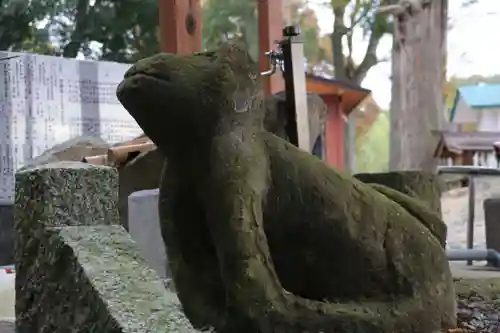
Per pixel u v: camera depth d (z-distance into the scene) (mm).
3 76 3869
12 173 3875
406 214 1475
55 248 1782
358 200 1431
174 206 1516
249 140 1424
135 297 1541
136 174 3154
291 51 2477
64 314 1704
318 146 3270
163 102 1403
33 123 3949
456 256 3809
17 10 5801
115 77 4227
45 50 5891
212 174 1386
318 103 3273
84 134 4102
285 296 1314
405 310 1352
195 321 1445
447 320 1394
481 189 4723
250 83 1450
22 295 1948
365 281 1401
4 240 3936
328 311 1303
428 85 6648
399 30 6816
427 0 6664
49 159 3703
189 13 4004
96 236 1809
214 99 1402
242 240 1323
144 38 5891
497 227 4145
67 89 4066
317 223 1396
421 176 1812
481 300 2129
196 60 1448
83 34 5910
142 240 2750
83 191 1957
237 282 1306
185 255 1518
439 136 6281
